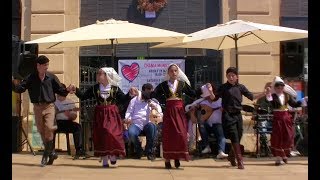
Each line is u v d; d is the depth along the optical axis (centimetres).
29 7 1409
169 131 955
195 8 1452
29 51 1326
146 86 1148
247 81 1409
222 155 1134
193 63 1441
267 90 1060
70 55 1413
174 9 1450
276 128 1039
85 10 1438
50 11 1408
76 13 1420
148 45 1445
